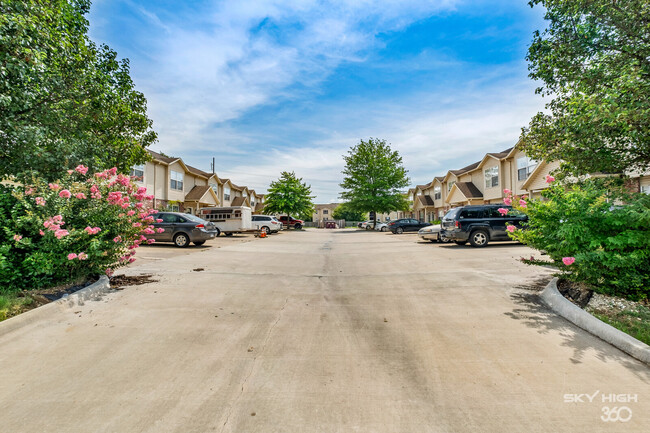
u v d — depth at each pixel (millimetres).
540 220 5723
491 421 2400
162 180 28609
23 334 4004
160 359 3404
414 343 3822
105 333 4082
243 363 3328
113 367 3229
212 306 5230
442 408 2568
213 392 2801
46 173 6488
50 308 4723
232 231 24984
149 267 8688
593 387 2844
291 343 3838
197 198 32281
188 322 4492
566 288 5652
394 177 38875
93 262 6211
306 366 3273
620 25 5484
